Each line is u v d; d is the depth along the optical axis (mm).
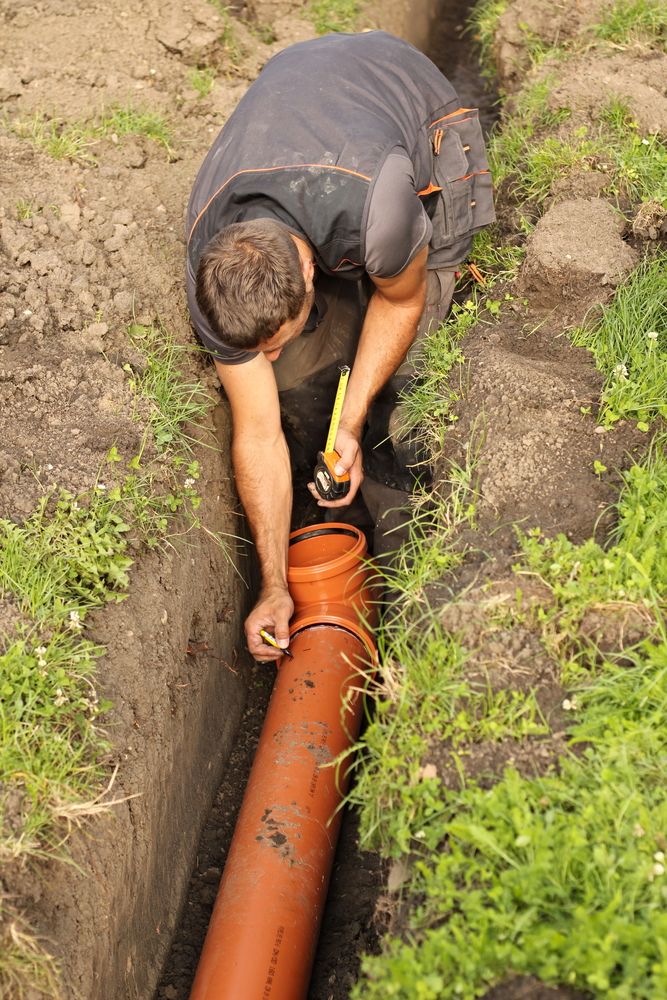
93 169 4004
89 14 4824
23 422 3086
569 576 2580
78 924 2312
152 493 3057
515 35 5207
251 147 2814
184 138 4402
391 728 2457
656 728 2266
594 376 3197
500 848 2117
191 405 3348
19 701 2432
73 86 4422
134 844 2580
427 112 3271
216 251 2535
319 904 2668
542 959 1907
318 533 3361
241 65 4957
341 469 3146
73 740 2512
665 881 1989
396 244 2764
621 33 4875
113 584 2875
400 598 2855
